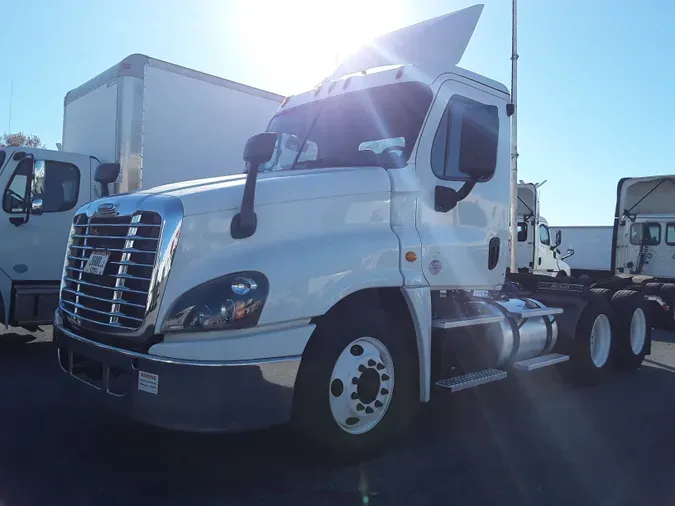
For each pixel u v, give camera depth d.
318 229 4.15
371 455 4.45
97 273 4.05
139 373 3.67
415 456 4.60
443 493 3.97
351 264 4.16
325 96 5.45
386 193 4.55
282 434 4.88
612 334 7.53
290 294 3.83
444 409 5.96
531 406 6.20
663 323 12.32
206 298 3.62
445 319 5.04
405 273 4.50
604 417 5.85
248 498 3.77
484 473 4.34
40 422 5.04
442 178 4.95
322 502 3.75
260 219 3.90
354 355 4.24
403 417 4.55
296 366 3.86
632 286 8.65
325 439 4.06
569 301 7.06
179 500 3.71
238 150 9.73
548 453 4.80
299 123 5.50
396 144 4.83
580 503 3.91
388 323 4.45
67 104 10.09
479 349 5.40
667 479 4.34
